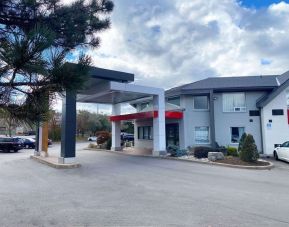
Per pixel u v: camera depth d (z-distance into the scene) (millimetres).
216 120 24984
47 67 3117
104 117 68938
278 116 23484
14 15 4262
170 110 25641
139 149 28328
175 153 21359
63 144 16938
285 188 10227
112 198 8602
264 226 5988
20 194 9297
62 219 6504
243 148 17281
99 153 26453
